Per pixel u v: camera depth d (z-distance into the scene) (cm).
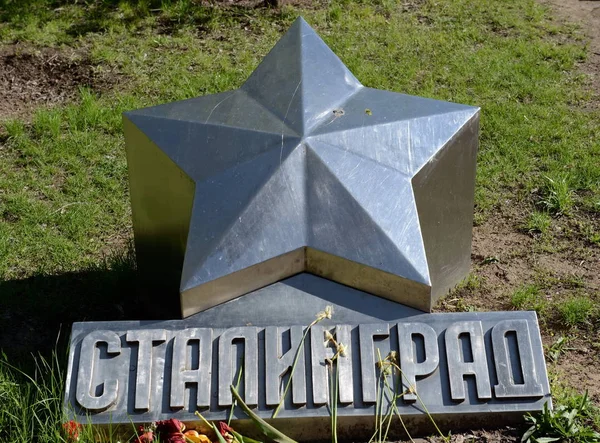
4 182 275
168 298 211
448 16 396
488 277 238
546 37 380
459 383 182
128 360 183
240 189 192
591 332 219
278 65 221
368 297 189
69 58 354
